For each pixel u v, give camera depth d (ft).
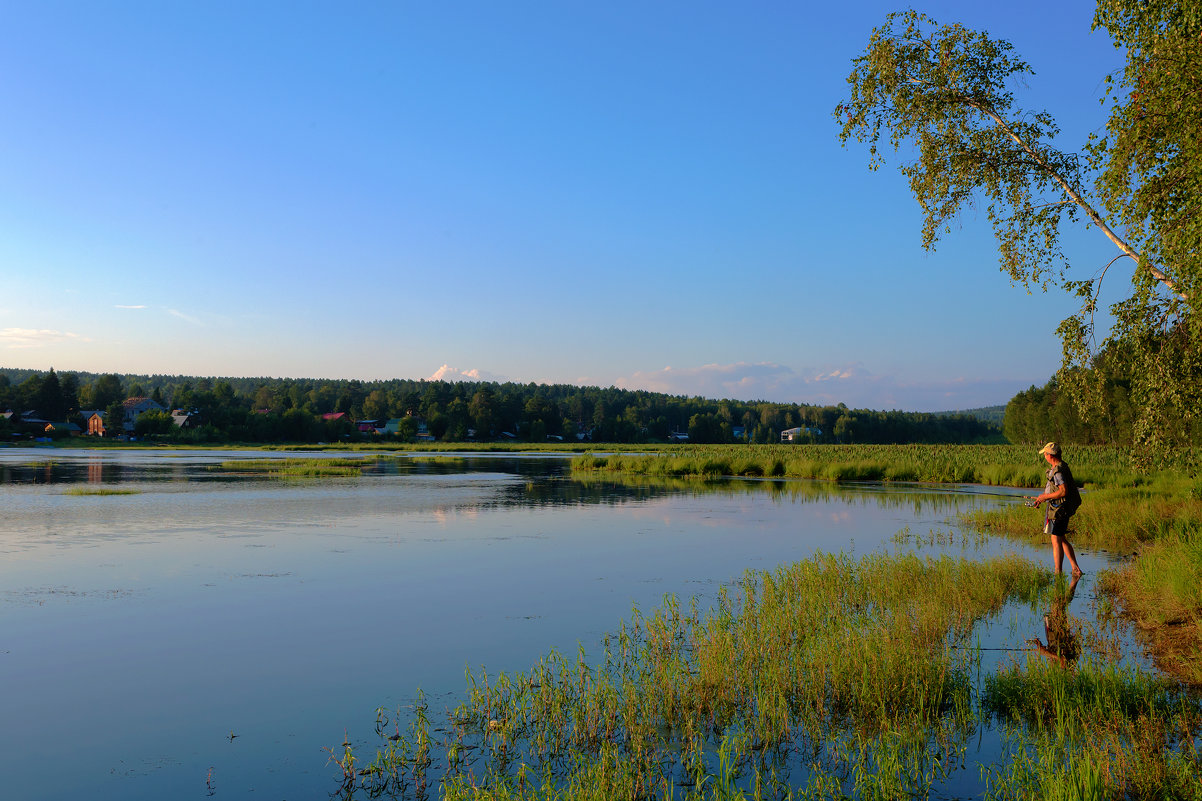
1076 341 40.04
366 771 19.16
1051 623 30.27
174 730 21.95
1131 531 51.72
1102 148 38.81
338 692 25.02
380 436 528.22
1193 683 22.52
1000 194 46.01
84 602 37.40
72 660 28.32
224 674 26.81
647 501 92.17
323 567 47.06
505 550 53.83
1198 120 33.37
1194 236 32.01
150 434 417.69
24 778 18.93
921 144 47.44
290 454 275.18
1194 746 17.97
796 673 24.50
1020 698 22.11
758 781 17.08
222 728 22.12
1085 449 182.09
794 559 49.85
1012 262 45.70
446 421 536.83
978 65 46.42
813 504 89.20
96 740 21.25
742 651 26.89
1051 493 38.96
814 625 30.66
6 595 38.93
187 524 67.77
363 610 35.88
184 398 542.16
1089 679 22.12
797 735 21.08
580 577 43.91
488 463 206.69
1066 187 43.57
